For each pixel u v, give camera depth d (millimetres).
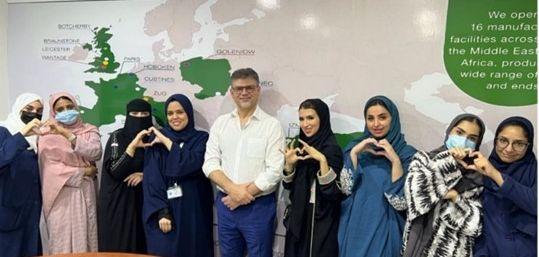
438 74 2369
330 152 2268
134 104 2617
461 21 2324
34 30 2941
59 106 2570
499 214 2014
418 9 2369
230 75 2660
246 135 2396
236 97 2391
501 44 2287
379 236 2195
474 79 2330
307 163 2307
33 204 2553
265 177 2307
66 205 2570
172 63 2744
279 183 2508
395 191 2168
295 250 2348
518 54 2271
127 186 2600
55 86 2941
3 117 3000
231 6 2621
